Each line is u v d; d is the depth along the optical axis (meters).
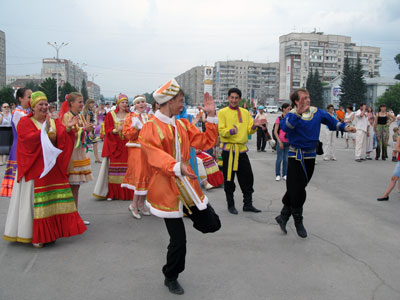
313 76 82.56
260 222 5.54
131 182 5.86
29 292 3.44
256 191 7.65
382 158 12.50
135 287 3.55
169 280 3.46
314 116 4.67
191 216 3.52
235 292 3.46
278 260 4.17
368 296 3.39
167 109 3.42
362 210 6.23
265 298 3.35
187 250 4.44
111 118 6.60
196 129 3.82
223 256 4.27
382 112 12.31
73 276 3.77
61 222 4.55
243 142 5.95
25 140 4.24
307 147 4.68
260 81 147.25
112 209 6.22
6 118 10.78
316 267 3.99
